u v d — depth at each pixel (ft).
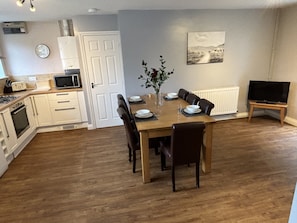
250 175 8.84
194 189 8.13
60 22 14.42
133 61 13.02
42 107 14.21
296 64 13.23
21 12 10.93
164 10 12.50
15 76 15.03
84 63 13.70
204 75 14.30
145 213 7.07
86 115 15.05
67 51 13.79
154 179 8.84
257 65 14.99
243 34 14.07
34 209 7.48
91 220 6.88
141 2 10.05
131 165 10.09
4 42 14.34
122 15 12.14
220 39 13.75
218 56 14.07
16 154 11.54
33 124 13.96
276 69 14.85
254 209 7.01
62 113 14.61
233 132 13.23
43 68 15.35
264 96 14.24
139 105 10.71
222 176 8.84
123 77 14.38
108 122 15.30
